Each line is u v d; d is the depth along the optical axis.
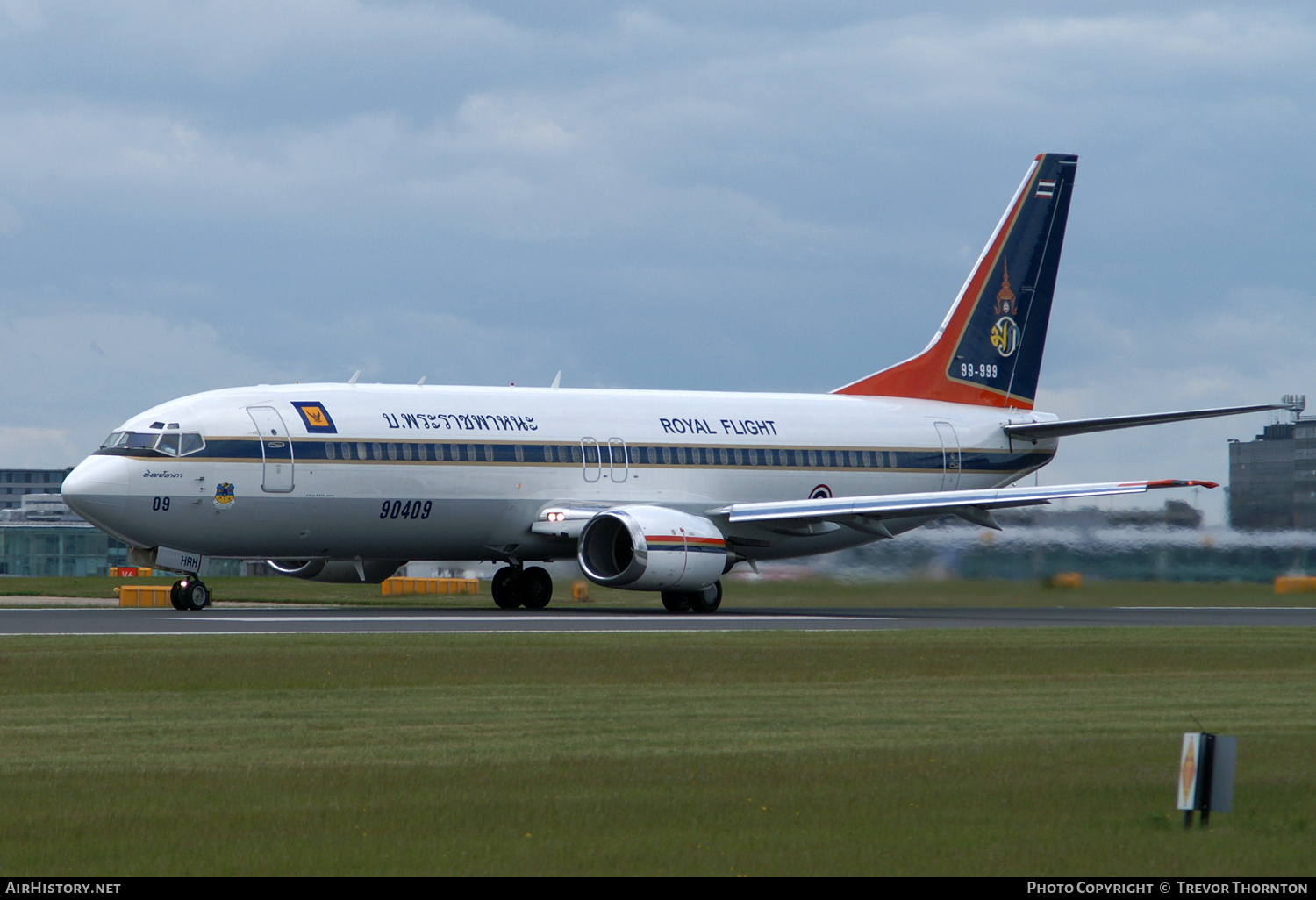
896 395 186.62
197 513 144.50
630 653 98.38
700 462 168.75
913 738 60.81
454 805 47.12
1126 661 96.44
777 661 94.12
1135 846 42.66
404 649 99.62
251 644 103.12
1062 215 196.12
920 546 189.38
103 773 52.25
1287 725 64.94
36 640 105.25
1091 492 151.25
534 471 158.75
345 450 149.62
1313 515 191.25
